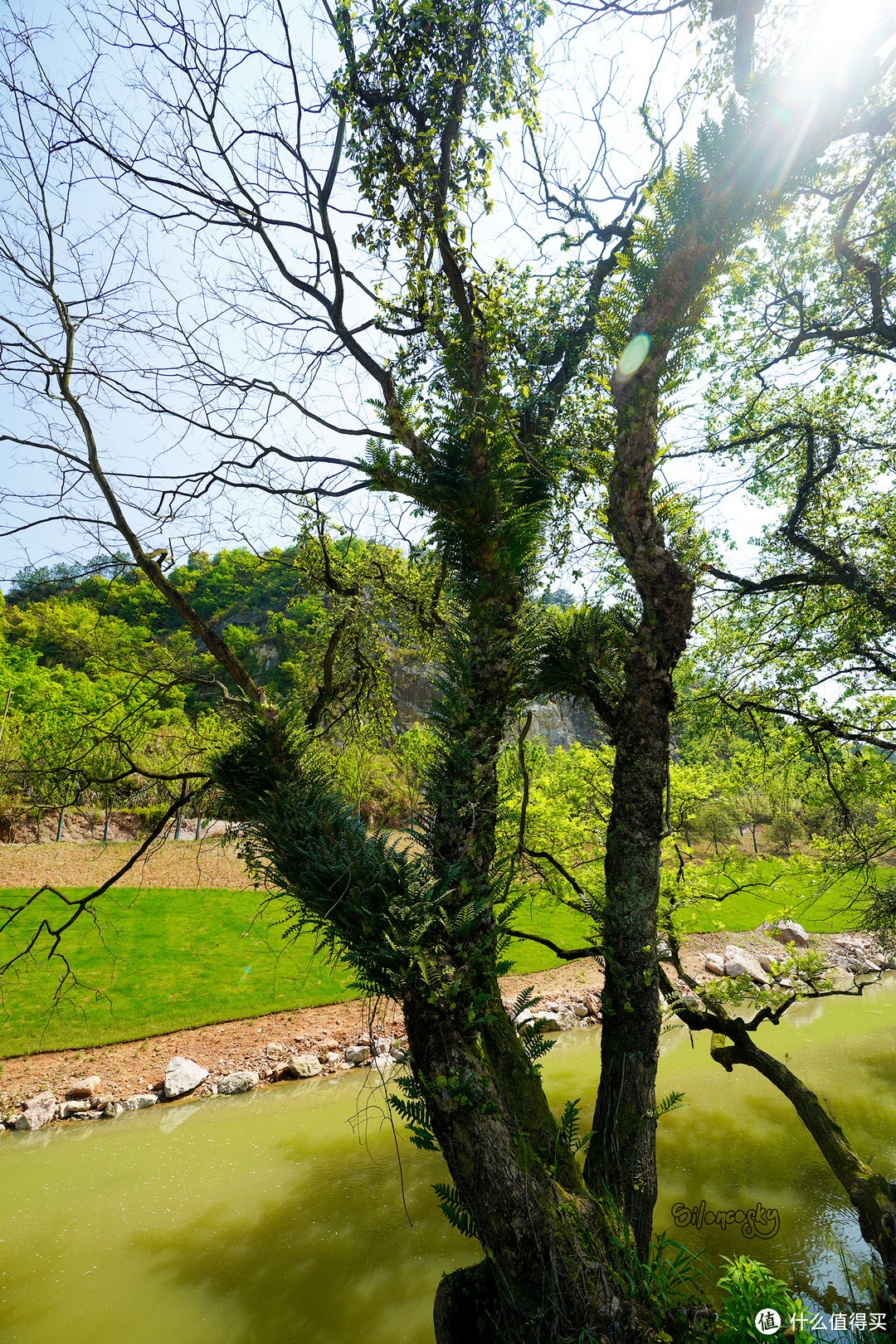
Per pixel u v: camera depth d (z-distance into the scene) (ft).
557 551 20.02
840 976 55.06
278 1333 17.92
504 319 17.52
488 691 14.42
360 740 21.13
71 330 15.08
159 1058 35.94
